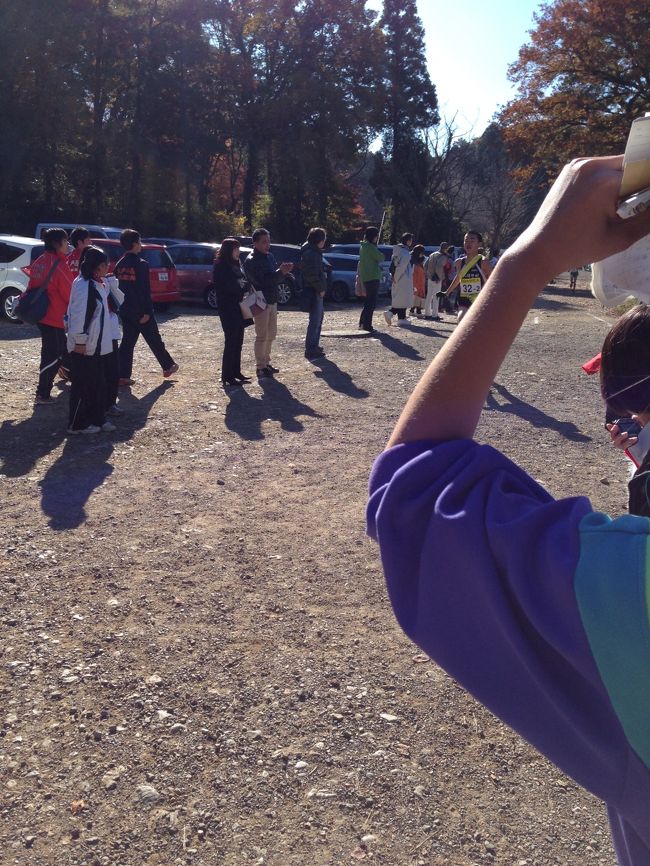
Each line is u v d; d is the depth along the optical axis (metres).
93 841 2.62
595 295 0.99
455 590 0.84
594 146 30.80
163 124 37.75
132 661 3.69
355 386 9.77
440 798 2.87
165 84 36.34
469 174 39.25
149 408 8.50
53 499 5.78
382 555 0.90
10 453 6.87
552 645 0.78
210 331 14.97
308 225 45.03
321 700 3.43
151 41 35.53
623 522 0.77
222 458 6.84
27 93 31.16
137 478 6.29
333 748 3.12
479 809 2.82
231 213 44.12
